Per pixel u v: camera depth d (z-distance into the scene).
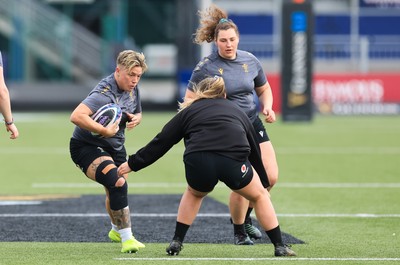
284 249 27.86
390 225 34.78
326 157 60.91
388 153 63.31
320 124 88.81
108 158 29.03
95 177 28.84
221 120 26.98
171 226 34.59
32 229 33.69
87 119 28.12
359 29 119.88
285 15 87.75
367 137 75.50
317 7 120.38
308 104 89.38
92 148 29.12
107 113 28.36
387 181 48.78
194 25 102.88
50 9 127.50
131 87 28.89
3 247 29.91
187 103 27.45
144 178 50.84
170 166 56.66
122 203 28.59
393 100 102.50
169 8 135.88
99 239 31.59
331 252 28.84
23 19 120.06
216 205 40.03
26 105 112.62
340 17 119.81
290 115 89.50
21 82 124.25
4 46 131.88
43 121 92.50
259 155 27.42
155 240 31.45
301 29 88.00
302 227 34.38
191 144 26.97
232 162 26.78
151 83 136.38
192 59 103.00
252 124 30.25
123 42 124.50
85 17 133.38
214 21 30.53
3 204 40.47
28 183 48.75
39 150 66.12
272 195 43.62
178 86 104.56
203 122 27.03
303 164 56.94
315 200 41.88
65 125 87.19
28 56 123.44
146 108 108.50
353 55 112.19
